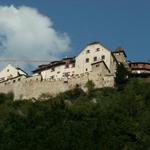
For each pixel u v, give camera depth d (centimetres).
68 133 12644
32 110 13838
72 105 14262
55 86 15738
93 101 14575
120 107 13812
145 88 14662
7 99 16000
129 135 12688
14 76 17500
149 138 12456
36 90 15900
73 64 16975
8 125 13262
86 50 16912
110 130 12731
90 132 12625
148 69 17450
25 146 12400
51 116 13438
